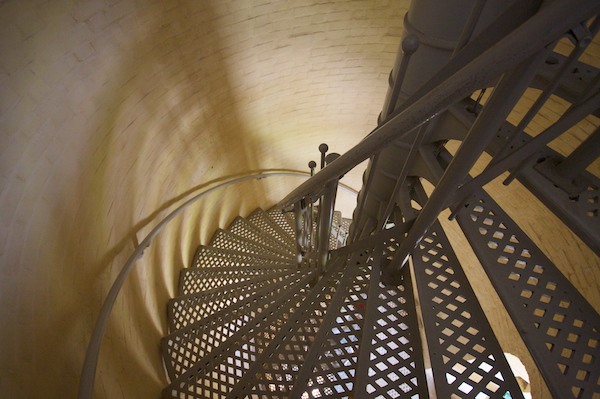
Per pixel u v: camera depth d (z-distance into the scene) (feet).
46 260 3.46
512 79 1.89
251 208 15.16
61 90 3.68
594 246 2.65
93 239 4.52
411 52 2.71
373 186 7.01
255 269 9.49
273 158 13.61
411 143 5.27
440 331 3.72
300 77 9.93
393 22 8.63
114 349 4.56
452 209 3.84
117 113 4.98
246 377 4.55
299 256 7.79
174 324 7.39
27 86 3.18
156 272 7.34
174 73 6.41
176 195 8.21
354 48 9.32
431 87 2.75
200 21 6.39
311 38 8.73
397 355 3.87
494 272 3.32
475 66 1.58
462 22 3.64
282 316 6.11
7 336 2.75
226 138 10.02
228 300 8.11
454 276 4.27
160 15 5.43
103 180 4.78
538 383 8.73
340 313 4.67
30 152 3.27
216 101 8.41
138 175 6.06
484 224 3.68
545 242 7.22
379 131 2.32
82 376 3.30
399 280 4.84
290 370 4.61
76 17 3.77
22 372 2.78
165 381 5.88
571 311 2.99
